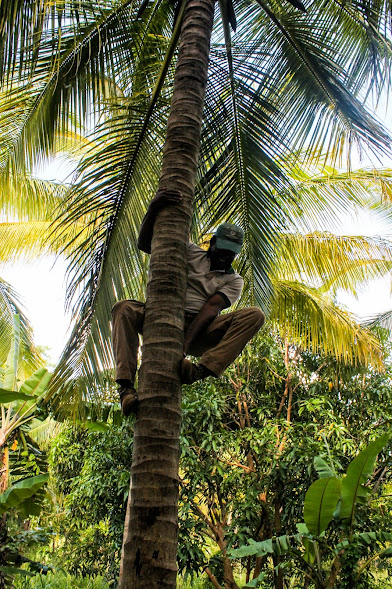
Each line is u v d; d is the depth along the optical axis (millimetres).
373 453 4148
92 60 4551
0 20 3518
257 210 5191
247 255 5297
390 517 6668
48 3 3566
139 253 4746
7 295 9445
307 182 7227
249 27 5137
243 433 7328
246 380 8117
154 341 2277
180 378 2273
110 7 4375
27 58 3828
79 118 4777
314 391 8047
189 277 2887
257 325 2670
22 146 4988
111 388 4992
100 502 7934
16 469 7328
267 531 7395
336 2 4852
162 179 2658
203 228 5074
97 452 7715
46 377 6754
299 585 7594
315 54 4980
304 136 5113
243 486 7480
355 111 4766
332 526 6453
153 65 4691
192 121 2805
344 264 7633
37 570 6809
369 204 7570
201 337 2807
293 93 5109
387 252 7605
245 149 5074
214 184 4961
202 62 3027
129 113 4668
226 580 7293
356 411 8125
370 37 4723
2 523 6570
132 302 2715
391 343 8773
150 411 2146
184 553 6875
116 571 8336
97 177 4617
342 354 7941
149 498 1989
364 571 6812
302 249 7488
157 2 4637
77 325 4531
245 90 5012
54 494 9727
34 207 8312
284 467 6879
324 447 6832
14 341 7309
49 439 10391
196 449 7367
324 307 7539
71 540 9414
